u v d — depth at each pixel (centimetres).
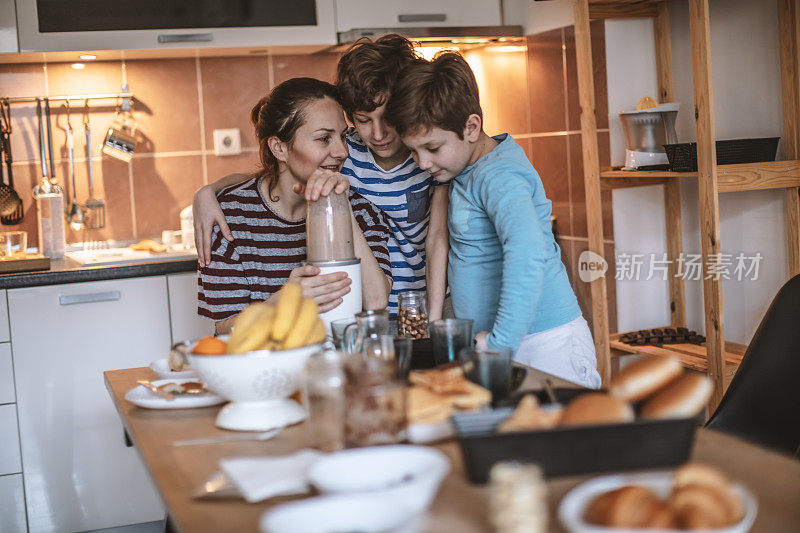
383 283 183
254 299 182
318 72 335
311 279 146
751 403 147
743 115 251
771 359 147
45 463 267
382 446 88
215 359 106
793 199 232
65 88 310
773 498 79
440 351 125
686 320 282
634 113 251
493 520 72
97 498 272
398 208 192
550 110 303
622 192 277
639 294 283
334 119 173
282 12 296
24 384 262
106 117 315
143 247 302
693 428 82
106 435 271
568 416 84
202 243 181
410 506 75
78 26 279
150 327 274
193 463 97
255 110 188
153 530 278
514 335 148
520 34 315
